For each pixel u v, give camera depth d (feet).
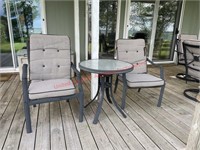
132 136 6.35
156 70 16.01
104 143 5.93
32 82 7.34
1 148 5.55
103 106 8.61
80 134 6.38
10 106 8.38
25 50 12.67
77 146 5.74
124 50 9.46
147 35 17.56
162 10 17.21
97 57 8.73
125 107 8.62
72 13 14.56
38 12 13.65
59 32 14.73
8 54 13.70
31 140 5.97
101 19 15.67
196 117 4.63
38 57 7.63
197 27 18.97
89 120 7.33
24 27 13.58
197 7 18.20
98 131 6.59
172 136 6.40
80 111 7.02
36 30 14.01
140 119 7.54
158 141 6.10
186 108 8.66
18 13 13.12
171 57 19.17
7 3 12.55
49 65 7.82
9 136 6.15
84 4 14.57
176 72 15.44
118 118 7.56
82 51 15.66
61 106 8.53
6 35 13.24
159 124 7.18
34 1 13.28
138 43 9.77
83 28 15.12
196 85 12.09
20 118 7.33
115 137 6.27
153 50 18.24
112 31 16.38
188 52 9.51
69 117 7.52
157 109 8.50
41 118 7.38
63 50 8.05
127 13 15.99
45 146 5.70
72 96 6.79
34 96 6.14
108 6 15.53
